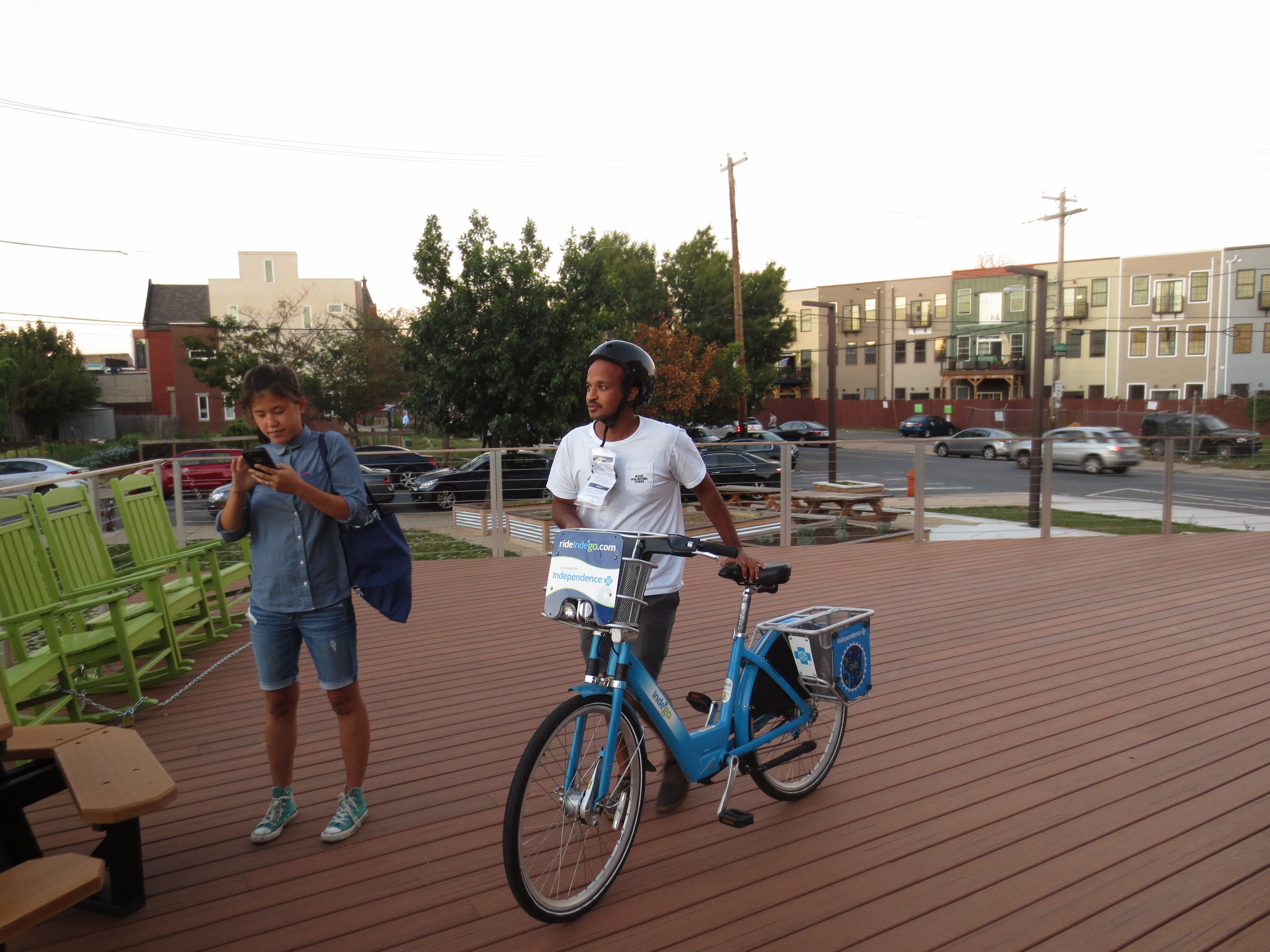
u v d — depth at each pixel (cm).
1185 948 210
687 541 237
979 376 4684
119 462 2753
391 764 332
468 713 390
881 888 239
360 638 523
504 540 1041
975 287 4766
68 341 4697
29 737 254
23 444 3262
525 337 1947
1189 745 341
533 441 2012
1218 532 1151
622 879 247
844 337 5303
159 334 4059
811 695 292
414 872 251
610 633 234
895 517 1119
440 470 1728
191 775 325
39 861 190
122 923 227
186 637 518
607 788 229
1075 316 4409
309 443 265
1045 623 547
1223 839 264
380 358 3167
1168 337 4134
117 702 414
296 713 294
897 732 360
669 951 212
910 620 557
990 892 236
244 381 261
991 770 320
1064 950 210
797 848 263
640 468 266
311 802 300
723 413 2808
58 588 379
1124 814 282
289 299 4109
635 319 3425
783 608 593
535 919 224
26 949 215
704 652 484
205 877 249
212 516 1364
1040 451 1234
